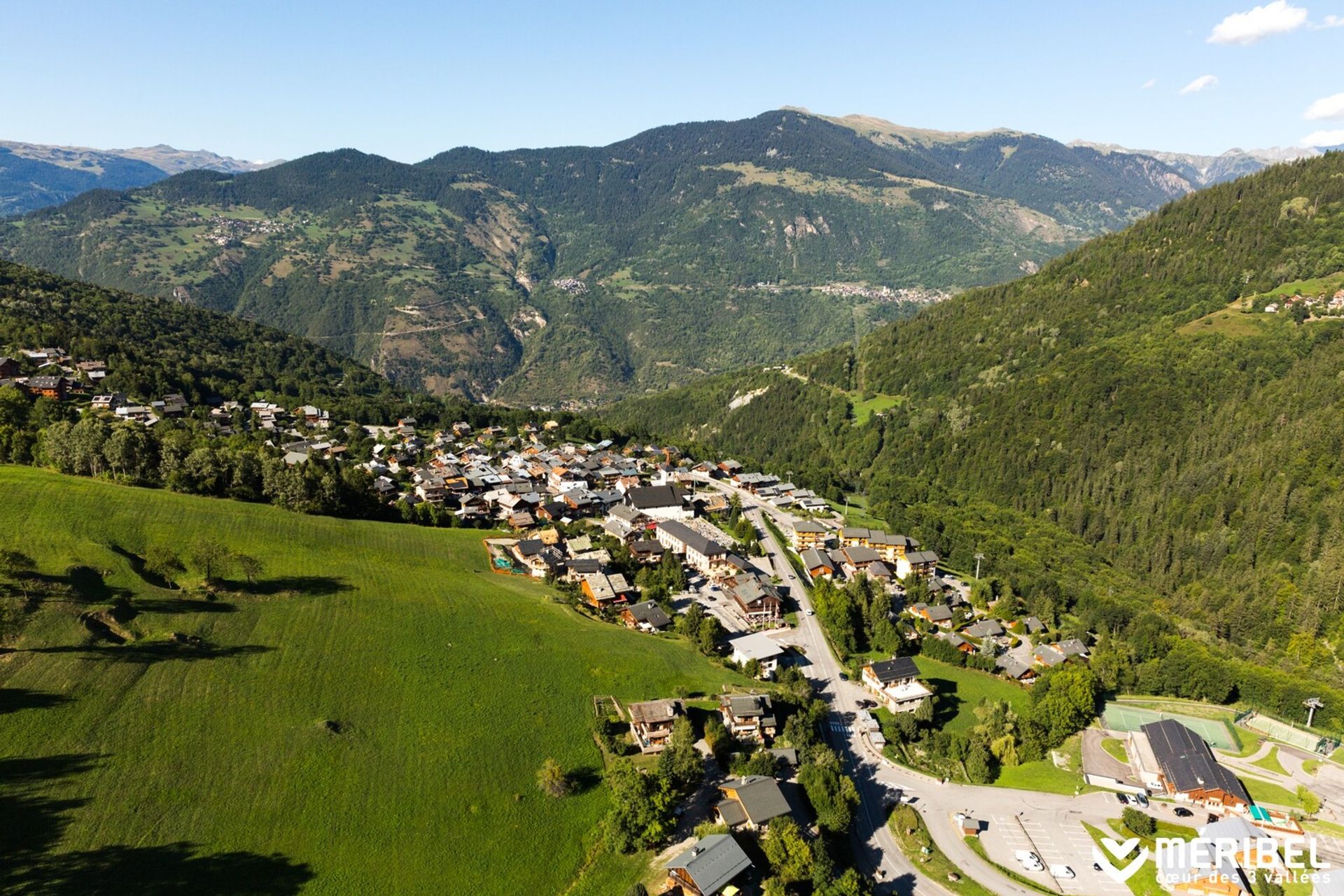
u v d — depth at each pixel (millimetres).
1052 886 108188
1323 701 157625
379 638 132500
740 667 154750
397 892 89312
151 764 95188
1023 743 142500
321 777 101000
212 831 89875
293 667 119250
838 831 108938
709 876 93250
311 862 90000
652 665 145375
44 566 122438
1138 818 119750
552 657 140125
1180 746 139750
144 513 151250
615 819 101688
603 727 122188
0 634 104688
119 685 104938
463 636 139875
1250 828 117812
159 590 127938
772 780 111562
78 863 81312
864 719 146750
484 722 118750
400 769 106062
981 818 122938
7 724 93562
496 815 102875
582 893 94375
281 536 161750
